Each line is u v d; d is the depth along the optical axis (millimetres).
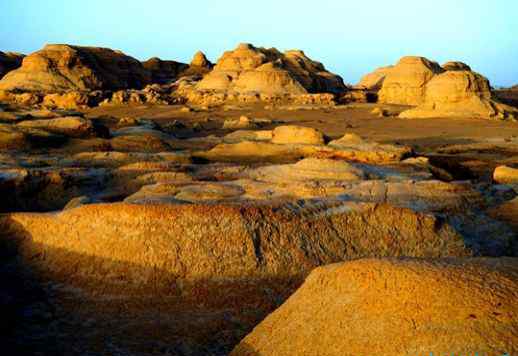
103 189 15336
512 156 25500
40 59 65750
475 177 21172
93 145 23484
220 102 63031
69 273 9281
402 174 16531
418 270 4656
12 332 7559
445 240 10773
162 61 97625
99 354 6957
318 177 14148
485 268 4609
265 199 11203
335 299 5102
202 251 9156
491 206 13547
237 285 8773
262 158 21938
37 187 14633
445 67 73062
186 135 37125
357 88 93312
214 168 17062
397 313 4461
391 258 5152
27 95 57906
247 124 41531
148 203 9898
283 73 68625
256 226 9617
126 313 8117
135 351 7055
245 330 7660
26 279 9312
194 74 95312
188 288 8664
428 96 47906
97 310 8234
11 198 14133
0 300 8422
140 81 86062
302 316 5363
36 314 8117
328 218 10320
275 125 42656
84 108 58000
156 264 9031
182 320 7859
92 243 9555
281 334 5441
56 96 58375
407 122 43562
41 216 10461
